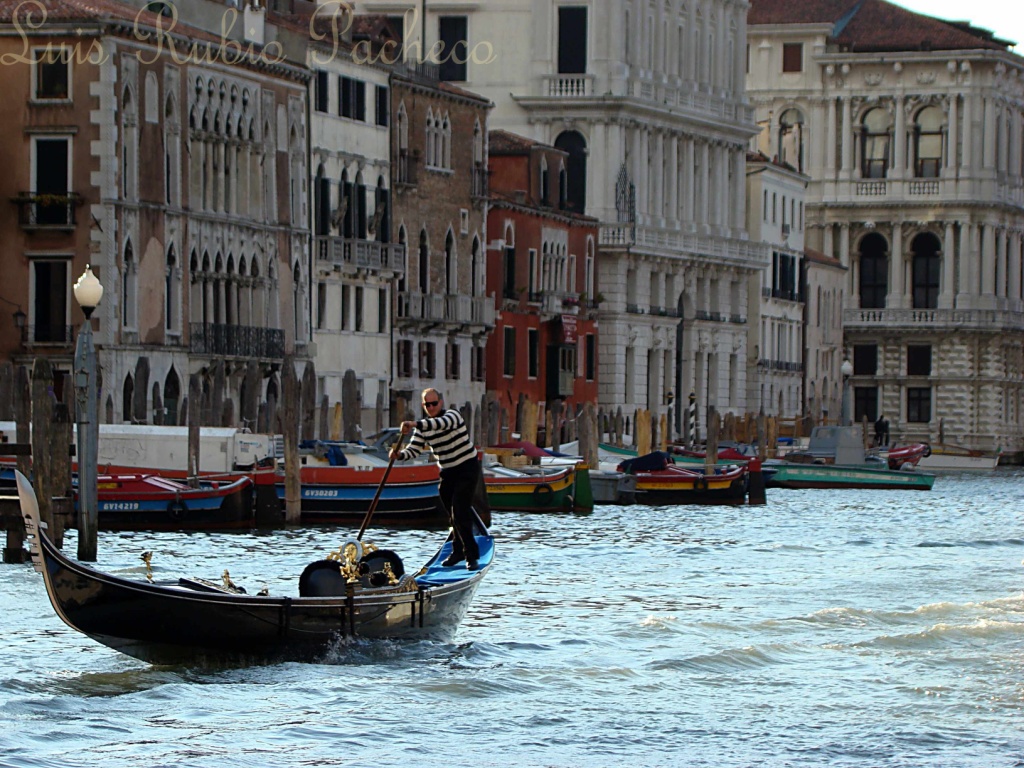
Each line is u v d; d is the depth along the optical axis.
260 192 182.88
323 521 133.12
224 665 75.25
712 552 125.94
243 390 179.50
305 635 75.75
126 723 68.19
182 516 125.06
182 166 170.00
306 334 190.62
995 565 120.38
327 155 195.50
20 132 160.38
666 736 68.69
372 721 69.31
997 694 75.25
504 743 67.25
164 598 72.44
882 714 72.00
